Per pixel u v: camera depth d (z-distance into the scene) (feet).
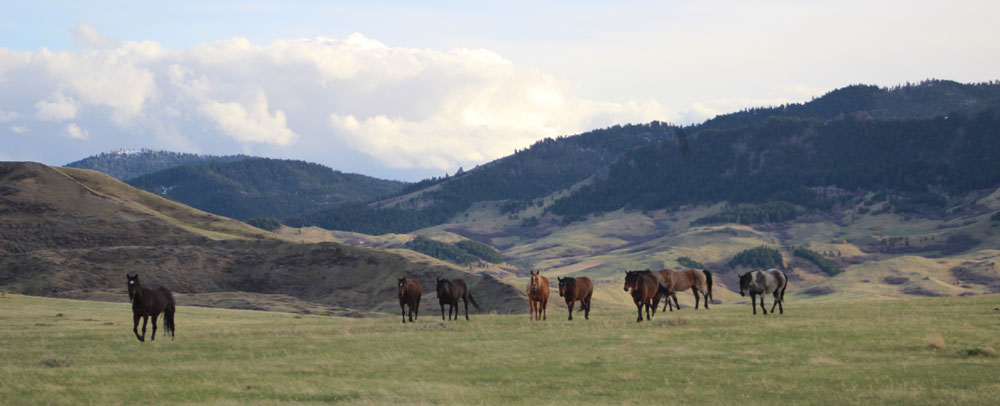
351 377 69.87
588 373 70.69
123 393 60.29
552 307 438.81
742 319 108.68
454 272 489.26
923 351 76.07
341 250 531.09
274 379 68.28
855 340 84.12
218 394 60.80
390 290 471.21
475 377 69.82
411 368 74.69
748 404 56.39
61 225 555.28
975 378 61.98
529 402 57.88
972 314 105.50
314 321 137.90
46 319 150.71
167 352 86.69
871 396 57.47
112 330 117.29
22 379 66.08
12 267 468.34
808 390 60.44
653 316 116.47
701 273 136.46
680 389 62.64
